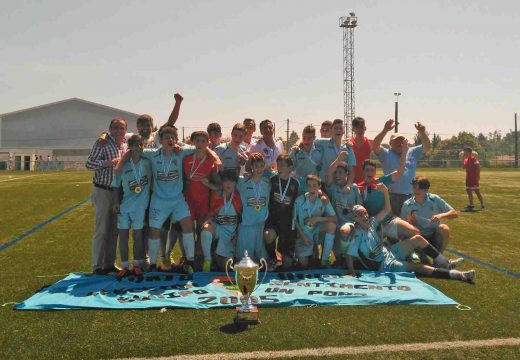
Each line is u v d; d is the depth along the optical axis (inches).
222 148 264.1
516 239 347.9
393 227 254.1
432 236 265.7
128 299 197.3
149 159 239.9
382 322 173.8
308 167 276.5
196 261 255.3
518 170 1775.3
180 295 202.4
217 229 248.4
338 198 267.4
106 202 238.1
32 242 337.4
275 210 252.8
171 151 240.7
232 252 251.8
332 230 255.4
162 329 167.0
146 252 262.7
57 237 357.7
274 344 153.9
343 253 251.8
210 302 193.8
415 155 299.6
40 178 1196.5
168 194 239.1
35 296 201.5
